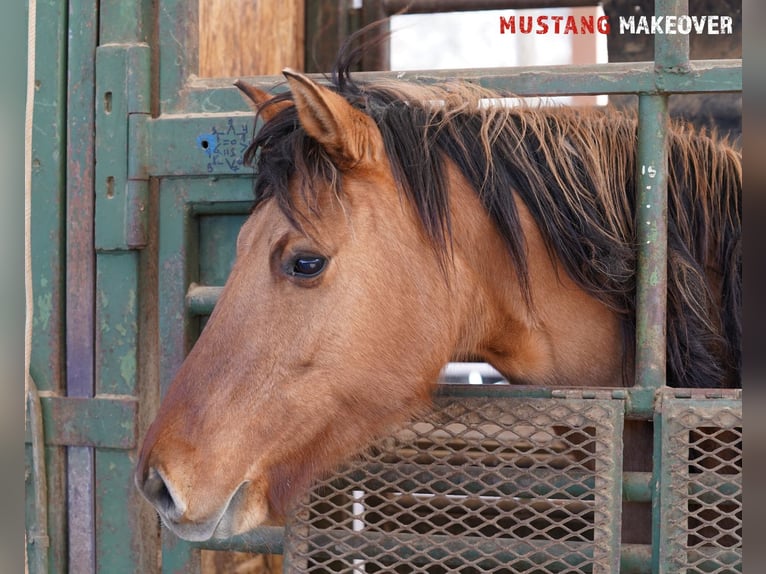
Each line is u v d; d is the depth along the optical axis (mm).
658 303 1277
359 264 1163
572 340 1345
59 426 1538
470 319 1281
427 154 1216
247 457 1148
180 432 1138
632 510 1404
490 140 1292
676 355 1321
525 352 1343
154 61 1534
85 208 1537
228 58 2199
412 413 1223
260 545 1423
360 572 1296
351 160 1158
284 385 1158
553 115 1379
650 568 1276
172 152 1498
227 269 1544
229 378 1153
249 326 1163
